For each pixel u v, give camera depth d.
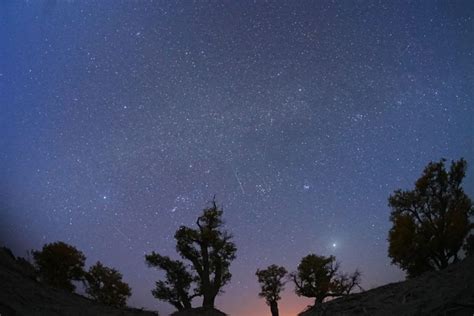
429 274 22.95
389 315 19.00
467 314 14.77
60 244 30.77
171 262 33.88
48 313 20.09
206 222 35.19
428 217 28.67
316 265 29.02
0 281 21.56
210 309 31.23
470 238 27.48
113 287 30.17
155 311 29.42
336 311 22.73
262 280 31.66
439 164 29.39
